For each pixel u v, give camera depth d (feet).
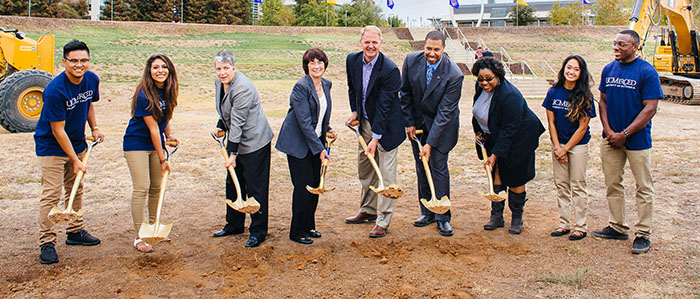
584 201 15.94
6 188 23.32
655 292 12.15
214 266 14.05
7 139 35.45
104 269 13.84
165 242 16.07
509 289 12.48
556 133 16.26
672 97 67.31
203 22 184.44
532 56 117.70
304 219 15.85
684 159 28.30
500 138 15.99
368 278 13.21
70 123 14.74
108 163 28.63
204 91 75.61
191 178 25.73
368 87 16.30
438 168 16.83
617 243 15.52
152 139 14.83
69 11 165.48
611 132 15.25
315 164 16.31
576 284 12.62
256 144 15.40
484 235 16.65
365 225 18.01
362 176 18.02
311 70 15.57
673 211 18.81
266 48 116.88
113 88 71.51
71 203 13.55
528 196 22.08
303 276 13.38
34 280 13.20
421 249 15.23
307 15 207.10
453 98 16.35
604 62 112.47
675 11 62.28
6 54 40.37
